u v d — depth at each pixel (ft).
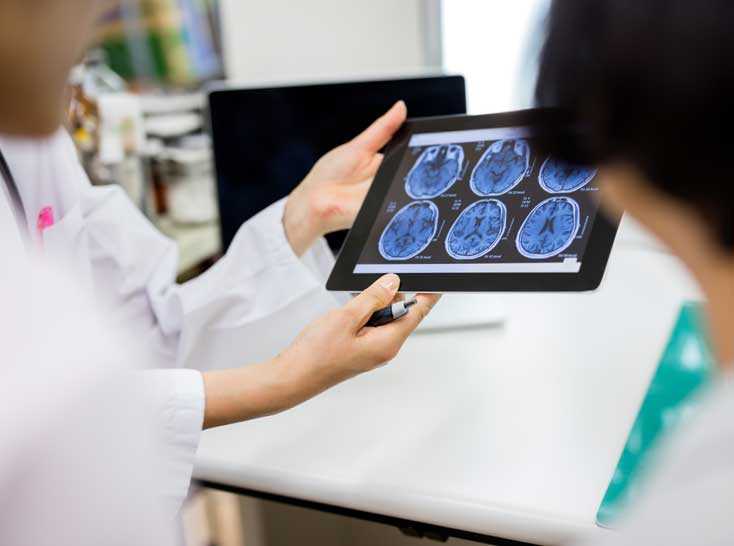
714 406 1.18
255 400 2.41
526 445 2.50
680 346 2.97
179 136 6.39
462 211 2.62
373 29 6.51
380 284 2.48
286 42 6.57
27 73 1.36
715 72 1.09
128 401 1.21
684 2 1.11
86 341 1.20
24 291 1.19
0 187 2.02
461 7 6.42
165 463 2.28
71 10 1.35
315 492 2.44
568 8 1.26
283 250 3.19
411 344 3.42
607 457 2.39
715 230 1.19
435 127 2.92
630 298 3.60
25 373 1.12
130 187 5.74
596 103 1.24
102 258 3.36
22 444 1.09
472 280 2.42
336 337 2.43
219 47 7.37
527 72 1.38
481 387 2.95
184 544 2.98
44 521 1.11
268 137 4.03
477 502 2.24
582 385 2.87
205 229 6.28
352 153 3.14
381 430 2.70
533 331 3.41
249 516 4.17
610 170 1.30
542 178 2.53
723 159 1.14
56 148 3.04
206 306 3.14
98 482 1.14
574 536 2.09
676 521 1.06
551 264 2.32
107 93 5.84
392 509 2.33
